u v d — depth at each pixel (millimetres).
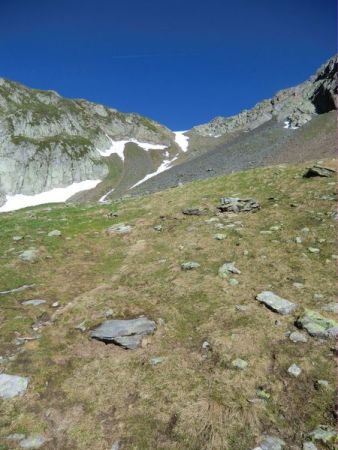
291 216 21703
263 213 23094
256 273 15070
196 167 122312
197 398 8766
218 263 16438
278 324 11305
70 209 33125
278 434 7730
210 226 21875
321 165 31766
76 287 15555
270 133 131875
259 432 7797
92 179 168000
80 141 181625
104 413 8602
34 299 14297
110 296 14133
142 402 8812
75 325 12258
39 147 161500
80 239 22453
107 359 10469
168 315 12461
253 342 10555
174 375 9609
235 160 108812
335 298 12523
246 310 12195
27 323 12398
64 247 20906
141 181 161125
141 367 10031
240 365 9664
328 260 15586
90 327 11984
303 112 136875
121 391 9219
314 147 89250
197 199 29172
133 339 11156
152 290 14477
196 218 24141
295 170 32438
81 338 11562
